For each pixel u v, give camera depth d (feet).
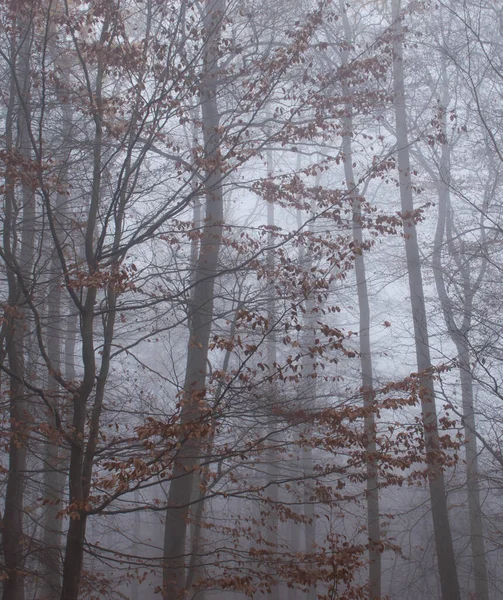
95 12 28.53
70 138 32.01
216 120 40.57
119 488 23.63
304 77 31.83
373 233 31.22
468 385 42.39
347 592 25.91
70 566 24.90
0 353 31.04
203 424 24.00
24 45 32.78
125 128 31.27
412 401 27.58
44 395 27.48
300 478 27.89
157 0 29.66
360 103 34.78
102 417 36.24
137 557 26.05
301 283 27.04
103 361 28.07
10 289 31.89
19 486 32.53
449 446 28.22
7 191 27.14
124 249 28.19
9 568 28.99
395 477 29.73
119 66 29.07
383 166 33.27
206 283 37.99
